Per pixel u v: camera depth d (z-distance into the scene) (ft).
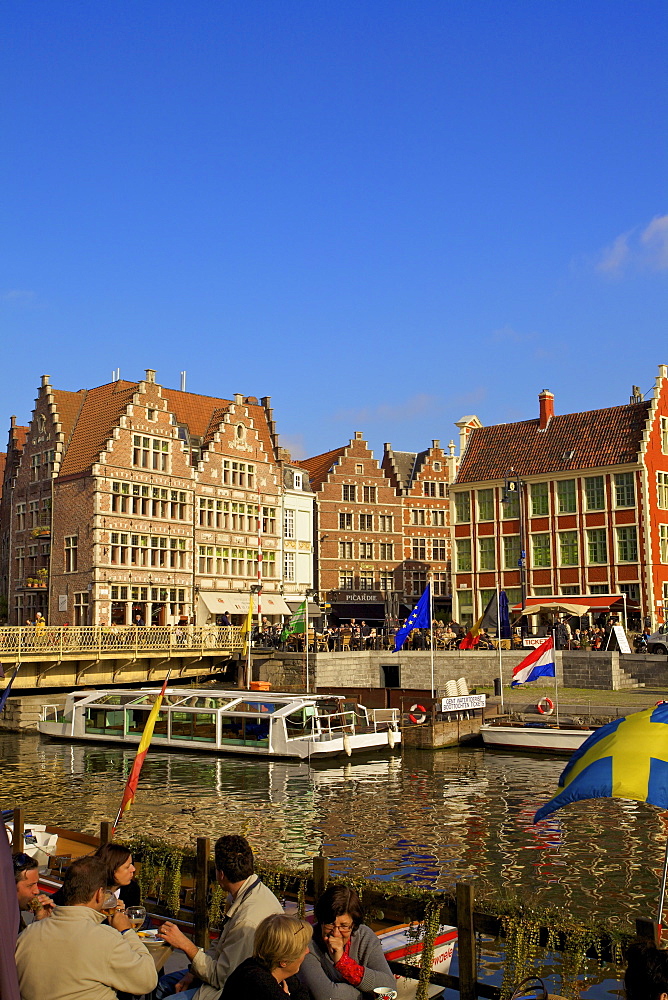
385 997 24.75
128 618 166.91
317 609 188.03
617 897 53.98
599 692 142.10
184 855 36.58
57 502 172.86
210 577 184.55
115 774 101.09
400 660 155.63
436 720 119.85
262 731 116.88
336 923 25.53
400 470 239.50
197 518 183.11
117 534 166.71
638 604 177.68
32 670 133.18
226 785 93.91
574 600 180.86
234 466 192.85
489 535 201.98
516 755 111.14
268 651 159.74
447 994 33.22
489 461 206.39
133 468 170.60
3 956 13.84
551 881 57.67
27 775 100.53
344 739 110.93
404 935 32.55
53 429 177.37
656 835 69.56
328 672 153.38
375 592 220.23
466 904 29.19
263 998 19.61
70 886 22.80
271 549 199.93
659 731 31.71
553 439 199.11
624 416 189.88
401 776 98.22
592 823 73.87
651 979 19.51
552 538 191.31
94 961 21.34
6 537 202.08
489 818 76.54
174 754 115.14
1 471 240.94
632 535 180.34
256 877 25.71
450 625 190.08
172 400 195.93
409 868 61.41
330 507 219.82
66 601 168.35
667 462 185.98
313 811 80.48
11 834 43.70
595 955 27.89
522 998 29.45
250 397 211.00
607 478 184.14
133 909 30.73
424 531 232.53
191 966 24.80
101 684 142.41
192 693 123.03
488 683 153.99
